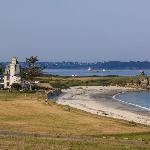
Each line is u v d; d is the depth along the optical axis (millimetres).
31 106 178250
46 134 92312
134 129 113188
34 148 62906
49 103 197875
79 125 119688
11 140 71250
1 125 112500
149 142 80375
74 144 69000
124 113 185500
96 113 171125
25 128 107750
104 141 78125
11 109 162375
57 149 62906
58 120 130625
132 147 68688
